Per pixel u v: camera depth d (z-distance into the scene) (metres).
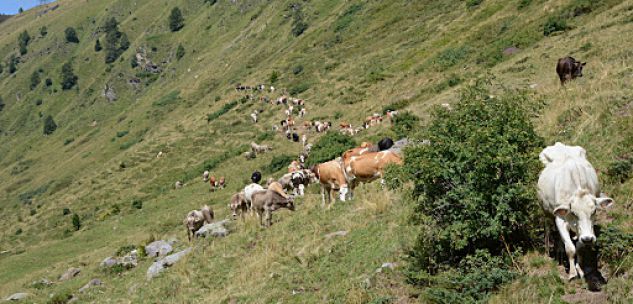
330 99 51.09
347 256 10.37
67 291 17.62
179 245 20.08
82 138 109.88
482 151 7.60
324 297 8.91
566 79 18.52
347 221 12.23
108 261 20.14
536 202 7.62
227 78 88.00
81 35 176.88
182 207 34.44
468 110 8.24
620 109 11.32
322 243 11.55
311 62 66.94
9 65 170.50
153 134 72.88
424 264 8.42
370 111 41.12
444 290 7.23
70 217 52.31
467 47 40.94
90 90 142.88
